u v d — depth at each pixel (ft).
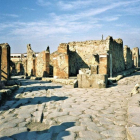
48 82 38.24
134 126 8.52
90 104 15.79
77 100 17.76
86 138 8.55
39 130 9.98
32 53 64.44
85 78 27.61
